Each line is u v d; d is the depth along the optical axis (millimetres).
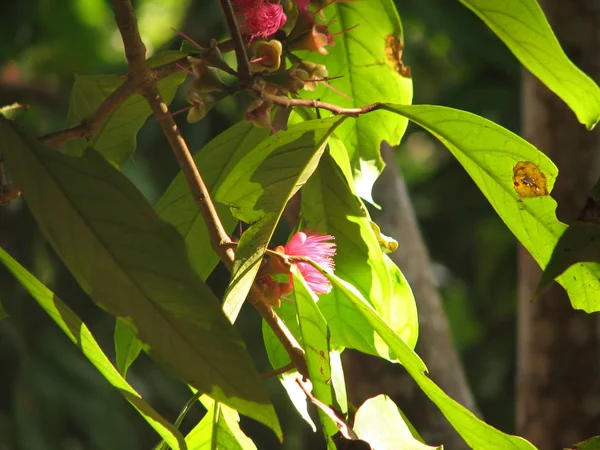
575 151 2211
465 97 3795
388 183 2154
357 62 1802
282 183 1679
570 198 2213
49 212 1560
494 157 1698
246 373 1549
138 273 1555
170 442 1636
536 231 1717
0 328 3670
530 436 2320
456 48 3625
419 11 3445
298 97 1776
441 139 1705
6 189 1621
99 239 1557
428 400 2119
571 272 1714
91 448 3816
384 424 1635
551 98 2223
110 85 1784
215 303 1547
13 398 3652
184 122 3764
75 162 1562
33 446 3619
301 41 1694
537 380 2307
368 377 2115
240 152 1783
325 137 1686
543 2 2238
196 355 1552
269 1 1694
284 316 1745
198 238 1779
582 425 2260
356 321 1752
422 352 2143
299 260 1659
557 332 2270
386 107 1687
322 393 1633
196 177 1649
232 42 1672
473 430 1648
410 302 1760
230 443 1700
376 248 1757
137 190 1557
